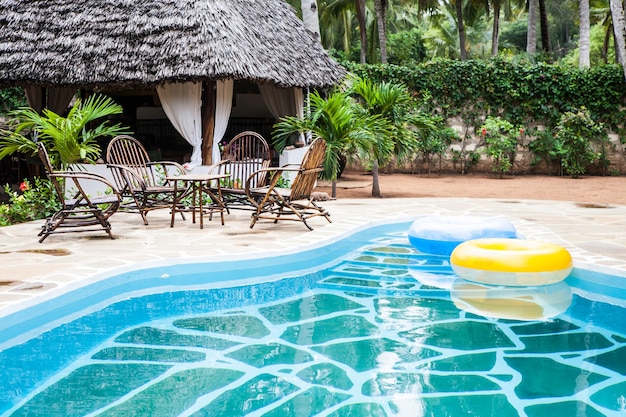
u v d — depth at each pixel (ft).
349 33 110.11
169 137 51.08
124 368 10.75
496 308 14.61
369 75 50.98
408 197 36.24
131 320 13.57
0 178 40.09
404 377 10.41
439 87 50.85
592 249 18.76
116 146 25.09
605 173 50.03
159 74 31.09
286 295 15.72
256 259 18.04
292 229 22.79
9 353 11.53
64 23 34.53
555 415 8.89
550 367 10.84
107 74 31.94
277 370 10.72
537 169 51.06
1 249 18.71
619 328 13.12
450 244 19.45
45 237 19.81
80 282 14.51
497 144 48.80
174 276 16.89
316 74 40.16
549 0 146.61
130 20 33.40
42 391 9.73
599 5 103.96
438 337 12.51
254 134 26.53
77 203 20.65
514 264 15.98
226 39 31.76
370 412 9.01
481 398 9.52
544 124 50.85
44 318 13.23
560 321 13.62
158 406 9.18
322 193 32.55
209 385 10.02
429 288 16.39
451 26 136.26
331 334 12.69
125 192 24.27
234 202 26.53
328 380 10.27
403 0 112.78
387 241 22.74
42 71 32.76
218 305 14.78
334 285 16.70
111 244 19.65
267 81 33.27
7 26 35.22
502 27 159.63
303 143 40.63
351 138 30.89
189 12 32.58
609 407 9.18
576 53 133.39
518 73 50.16
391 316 13.94
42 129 26.78
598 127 48.32
